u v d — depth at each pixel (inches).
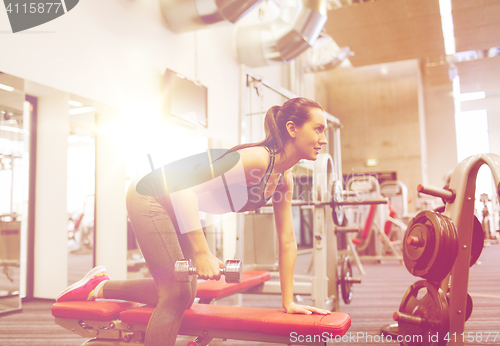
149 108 172.9
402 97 401.4
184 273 45.6
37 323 104.9
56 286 137.4
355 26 252.8
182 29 189.0
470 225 62.7
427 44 278.8
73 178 139.3
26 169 138.4
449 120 410.3
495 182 56.0
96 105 151.0
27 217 140.4
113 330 57.1
